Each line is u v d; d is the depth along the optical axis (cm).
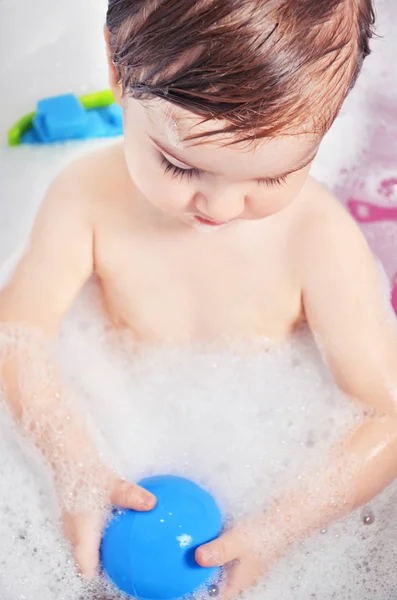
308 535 111
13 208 139
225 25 79
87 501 107
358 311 110
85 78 150
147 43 82
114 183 112
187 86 81
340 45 83
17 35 148
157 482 106
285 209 110
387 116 150
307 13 80
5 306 114
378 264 132
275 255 111
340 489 111
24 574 109
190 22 80
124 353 123
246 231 109
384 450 112
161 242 111
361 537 114
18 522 112
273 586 109
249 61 80
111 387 121
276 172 88
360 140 149
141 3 83
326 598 110
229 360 120
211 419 120
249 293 114
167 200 93
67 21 149
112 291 117
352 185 147
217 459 117
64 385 117
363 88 150
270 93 81
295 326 118
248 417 119
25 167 142
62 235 113
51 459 112
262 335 119
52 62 149
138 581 98
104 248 113
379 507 115
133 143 93
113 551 100
